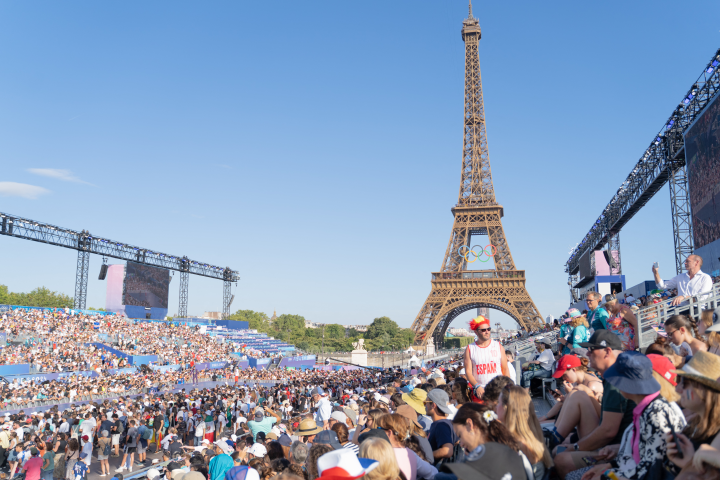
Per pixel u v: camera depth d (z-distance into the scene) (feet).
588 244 270.87
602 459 21.26
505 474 15.49
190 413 103.09
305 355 363.56
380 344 599.98
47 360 186.09
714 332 27.40
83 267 251.60
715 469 14.02
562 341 45.73
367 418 31.53
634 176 172.55
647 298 93.56
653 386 18.12
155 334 274.16
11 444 75.87
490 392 25.29
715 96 108.27
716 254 110.83
